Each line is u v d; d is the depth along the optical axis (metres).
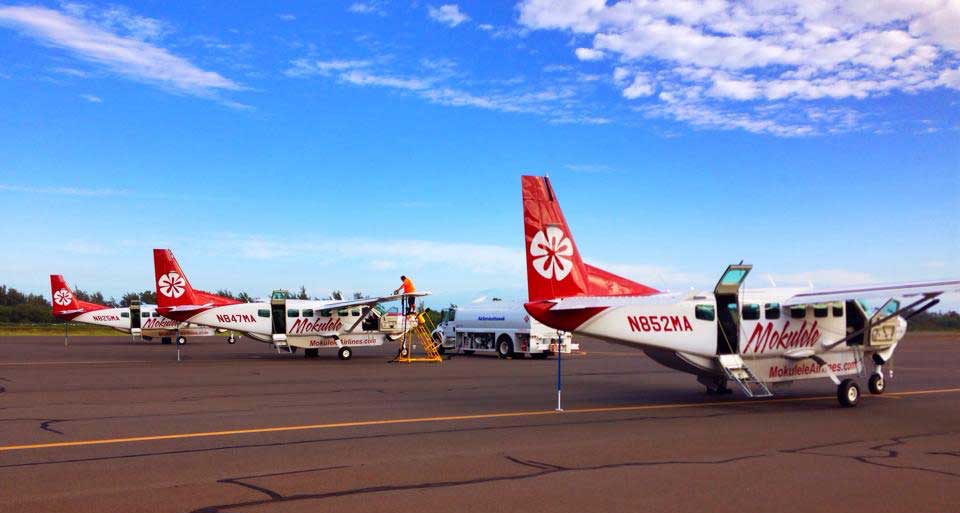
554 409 16.19
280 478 9.13
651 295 17.89
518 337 37.31
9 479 9.00
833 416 15.34
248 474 9.35
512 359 37.25
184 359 34.41
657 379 24.45
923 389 21.39
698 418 14.85
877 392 19.78
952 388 21.69
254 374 25.69
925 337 79.06
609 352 45.56
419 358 35.84
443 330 42.69
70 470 9.53
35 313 98.62
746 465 10.07
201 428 13.13
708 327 17.22
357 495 8.30
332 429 13.09
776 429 13.40
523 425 13.70
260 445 11.43
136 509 7.65
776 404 17.50
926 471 9.74
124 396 18.33
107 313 54.34
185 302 36.12
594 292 18.05
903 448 11.50
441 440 11.98
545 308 16.80
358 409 16.00
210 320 34.88
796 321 18.00
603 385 22.23
